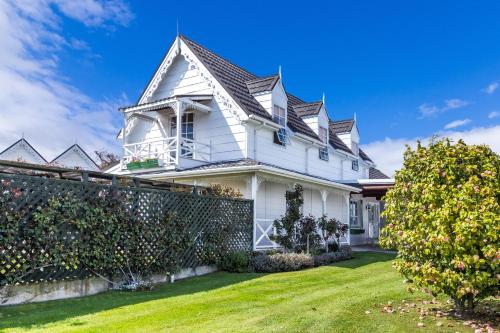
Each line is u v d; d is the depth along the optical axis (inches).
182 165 600.4
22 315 239.5
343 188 759.1
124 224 338.0
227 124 641.0
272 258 453.4
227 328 206.8
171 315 235.0
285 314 233.6
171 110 695.1
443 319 227.3
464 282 209.0
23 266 268.5
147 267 356.2
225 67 743.7
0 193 261.3
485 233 206.7
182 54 695.7
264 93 686.5
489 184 227.3
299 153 761.0
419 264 235.6
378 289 318.0
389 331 204.4
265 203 642.2
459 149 247.0
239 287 336.2
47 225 282.8
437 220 219.9
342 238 791.7
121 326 211.5
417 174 253.9
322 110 859.4
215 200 449.7
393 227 256.8
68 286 299.1
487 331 204.8
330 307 250.7
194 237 414.6
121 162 666.8
